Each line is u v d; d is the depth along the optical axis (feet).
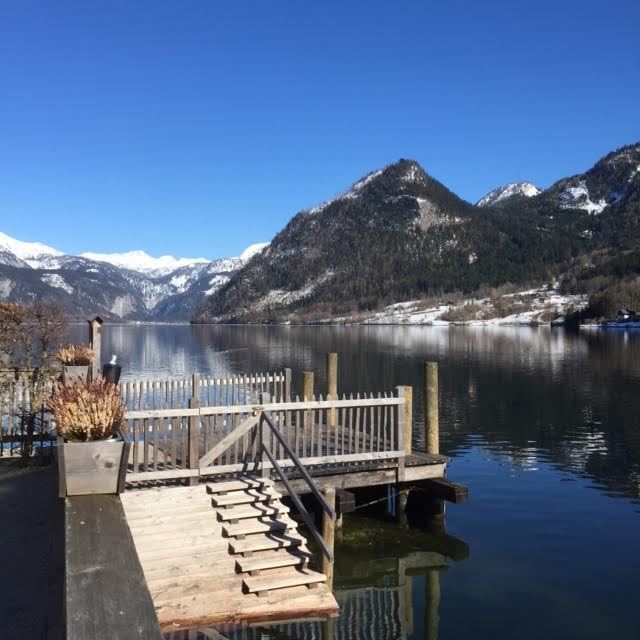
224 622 24.35
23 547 22.30
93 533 13.43
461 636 28.25
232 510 31.76
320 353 233.35
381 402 41.47
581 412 94.43
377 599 32.30
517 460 64.69
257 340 362.12
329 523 27.63
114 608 10.43
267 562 27.27
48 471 32.78
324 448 44.47
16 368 37.68
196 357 223.92
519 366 165.89
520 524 44.34
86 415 18.01
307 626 24.94
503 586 33.83
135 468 35.06
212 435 38.04
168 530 29.71
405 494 43.86
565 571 35.78
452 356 203.92
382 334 407.03
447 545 39.96
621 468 61.05
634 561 37.37
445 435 77.82
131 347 295.28
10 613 17.66
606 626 29.22
